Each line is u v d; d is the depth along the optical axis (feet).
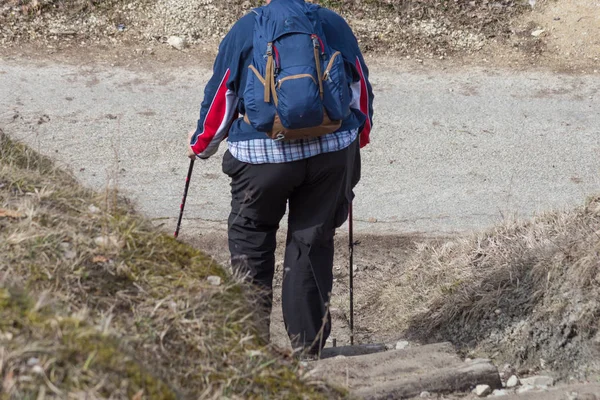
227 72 43.14
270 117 41.09
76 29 107.14
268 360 31.01
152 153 86.17
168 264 35.01
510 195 81.30
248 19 42.75
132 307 31.71
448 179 84.23
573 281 46.75
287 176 43.65
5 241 33.14
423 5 112.78
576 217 56.75
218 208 78.13
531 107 97.40
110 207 37.96
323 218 45.73
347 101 41.86
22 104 92.53
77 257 33.47
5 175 39.78
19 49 103.35
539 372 45.34
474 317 52.03
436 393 39.42
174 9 110.11
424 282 60.80
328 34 43.24
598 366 42.80
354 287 68.13
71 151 84.94
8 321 25.84
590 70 105.09
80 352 25.31
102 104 94.07
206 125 44.88
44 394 23.68
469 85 101.71
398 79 102.58
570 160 87.56
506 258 55.06
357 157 48.29
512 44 109.19
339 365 41.27
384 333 59.47
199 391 28.86
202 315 32.04
